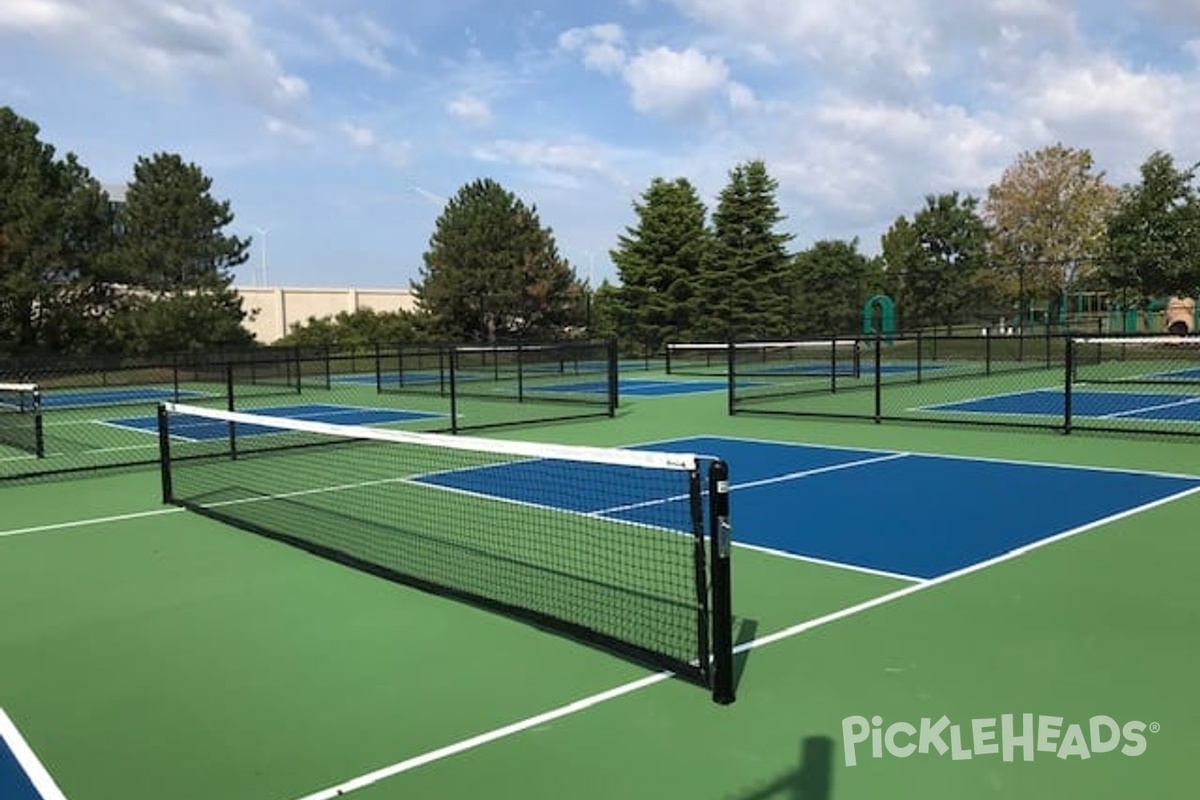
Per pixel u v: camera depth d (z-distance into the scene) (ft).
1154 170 120.37
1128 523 26.23
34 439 53.52
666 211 172.14
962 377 86.79
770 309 169.37
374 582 22.27
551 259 180.14
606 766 12.69
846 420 55.36
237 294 143.33
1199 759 12.45
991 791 11.76
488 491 33.88
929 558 22.98
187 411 32.78
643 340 171.12
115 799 12.26
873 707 14.29
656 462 16.08
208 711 14.98
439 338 171.63
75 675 16.74
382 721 14.37
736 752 12.98
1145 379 79.87
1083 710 14.01
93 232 127.95
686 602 19.71
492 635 18.19
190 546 26.55
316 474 38.86
